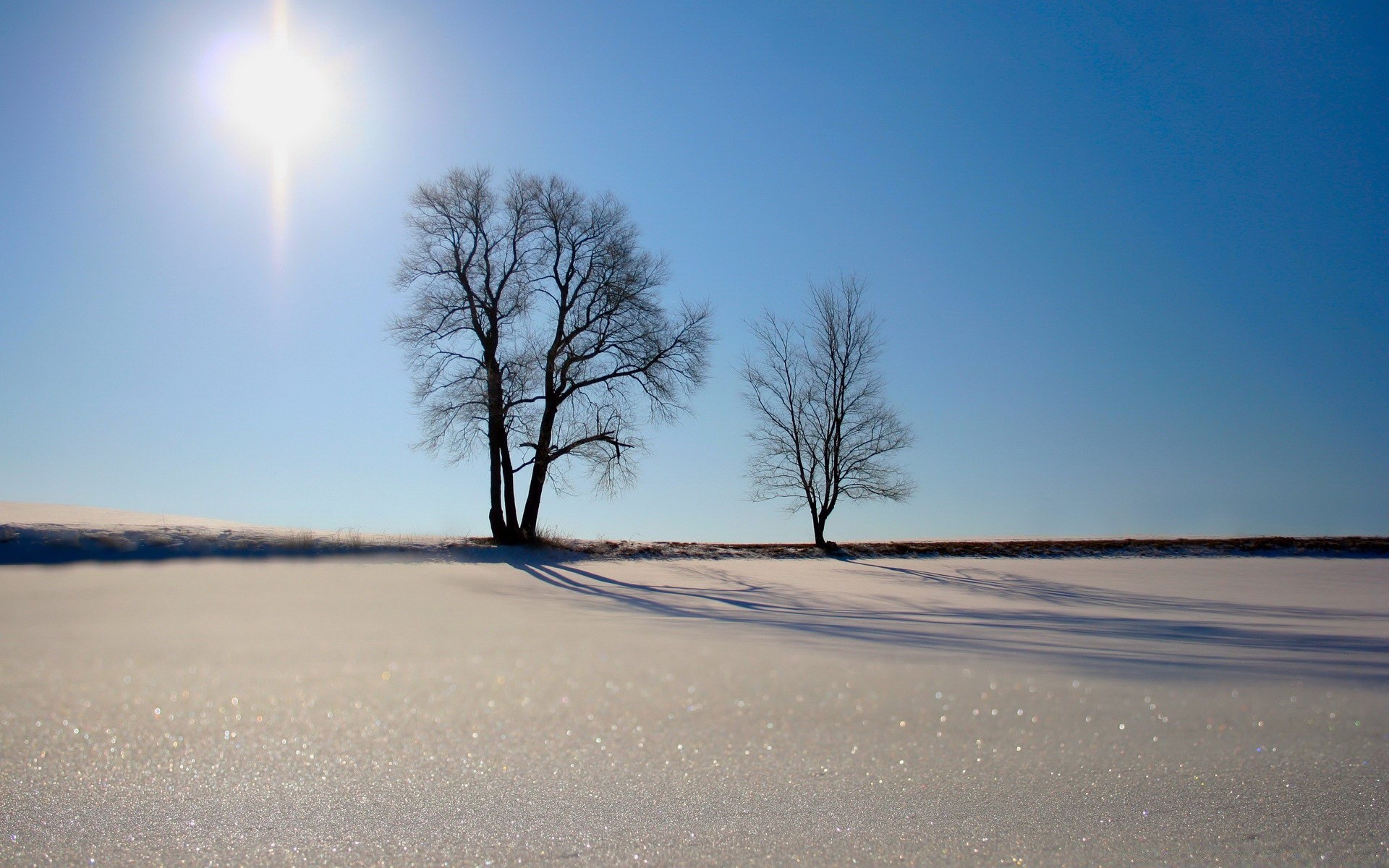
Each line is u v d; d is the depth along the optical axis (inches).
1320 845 126.3
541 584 692.7
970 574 941.2
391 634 331.6
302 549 830.5
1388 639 395.5
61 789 140.3
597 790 143.2
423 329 1039.6
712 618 435.8
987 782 148.9
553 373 1053.2
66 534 800.9
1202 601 686.5
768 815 134.0
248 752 158.4
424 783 145.1
